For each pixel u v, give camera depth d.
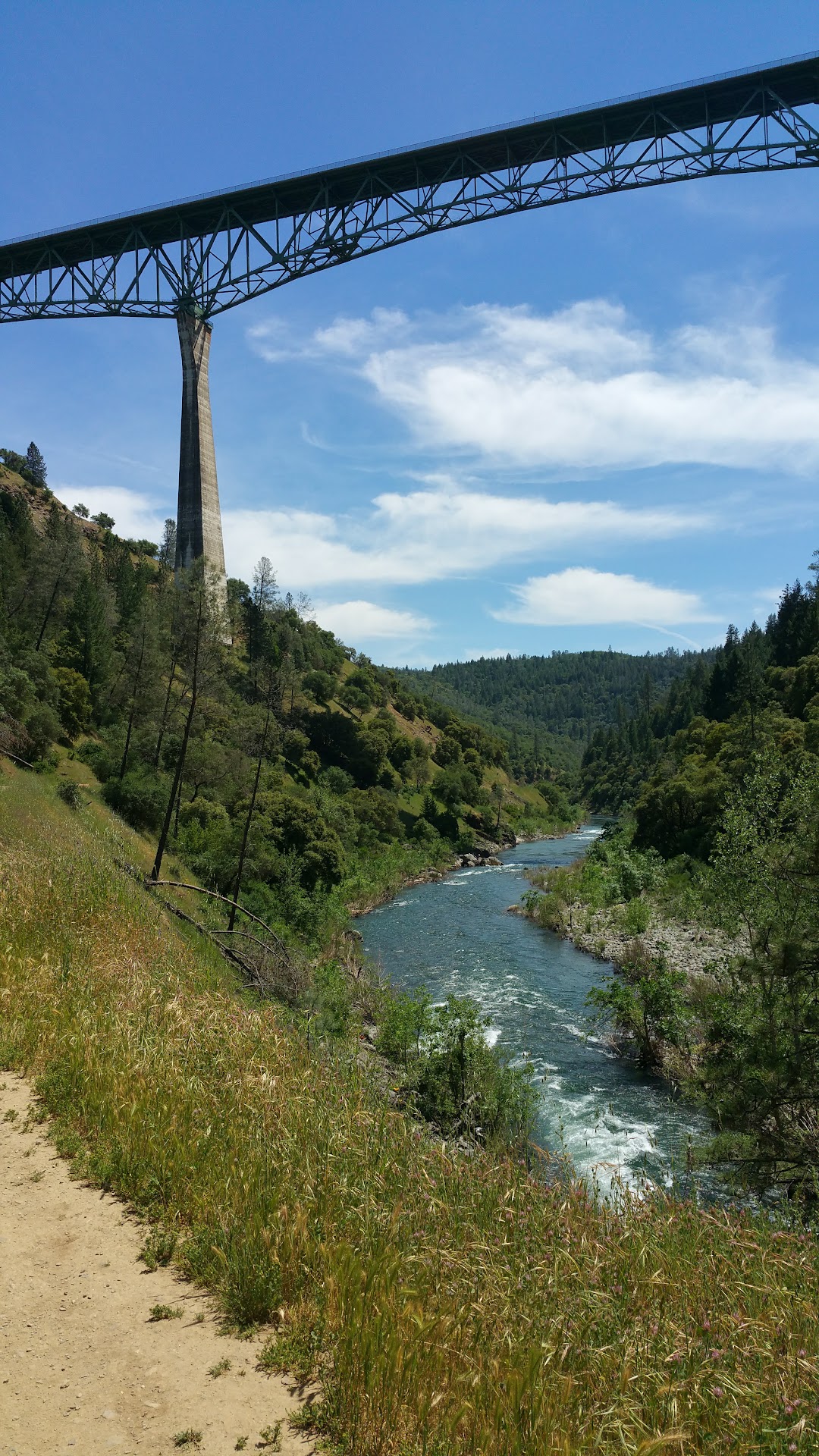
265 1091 6.05
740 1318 4.31
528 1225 5.35
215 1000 8.49
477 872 72.19
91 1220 4.66
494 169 66.38
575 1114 17.52
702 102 57.66
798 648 89.38
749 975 12.55
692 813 56.81
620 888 47.16
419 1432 3.09
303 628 116.94
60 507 134.12
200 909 25.34
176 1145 5.22
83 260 81.88
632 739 161.50
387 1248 4.27
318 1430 3.21
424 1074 16.16
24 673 45.56
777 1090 11.49
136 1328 3.76
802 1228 8.28
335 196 70.88
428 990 28.41
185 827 40.56
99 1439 3.03
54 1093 6.04
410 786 94.38
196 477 75.62
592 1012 25.59
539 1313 4.10
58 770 43.31
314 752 82.12
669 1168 14.01
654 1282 4.59
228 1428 3.15
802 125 55.50
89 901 10.98
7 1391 3.24
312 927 32.75
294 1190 4.80
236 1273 4.11
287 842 46.12
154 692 52.72
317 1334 3.71
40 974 8.05
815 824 12.23
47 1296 3.93
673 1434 3.03
